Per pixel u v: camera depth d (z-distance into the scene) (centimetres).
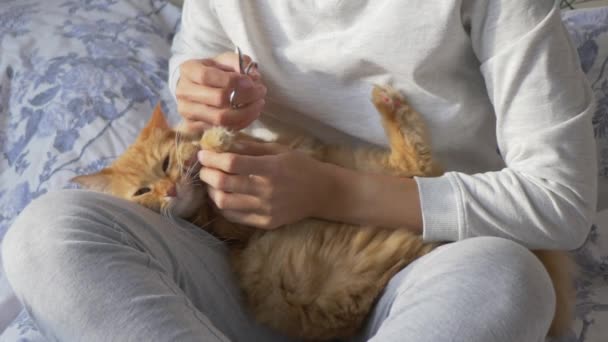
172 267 81
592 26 147
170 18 190
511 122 91
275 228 97
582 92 90
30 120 154
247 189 89
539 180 88
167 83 161
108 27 178
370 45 98
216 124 96
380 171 104
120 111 151
